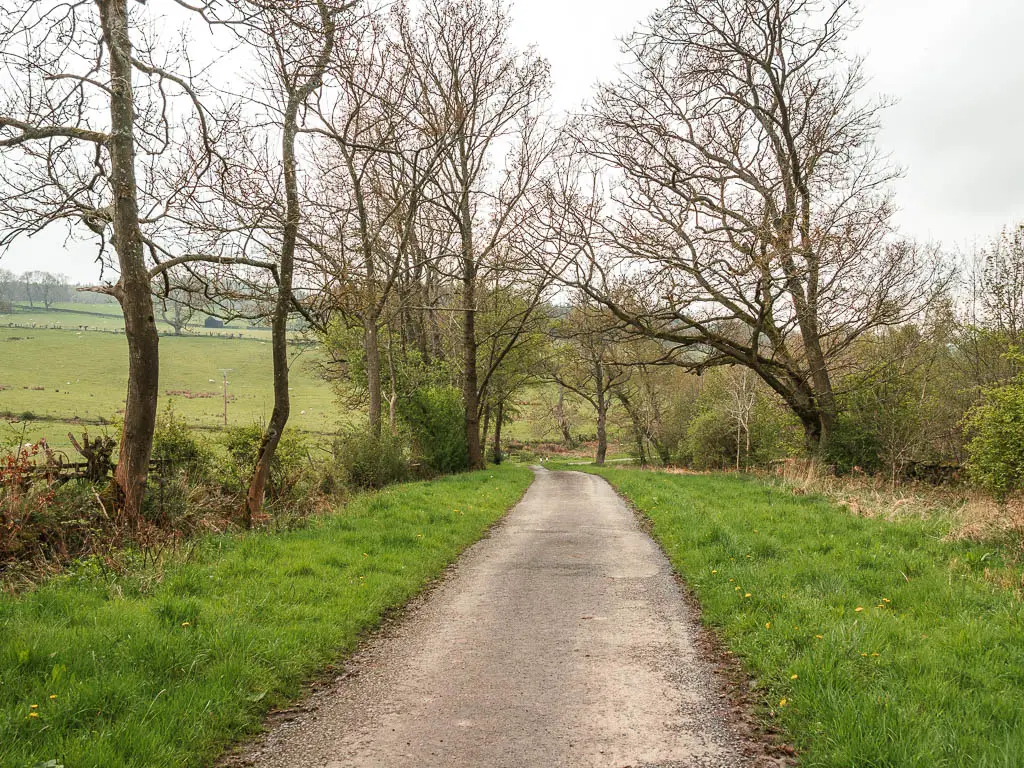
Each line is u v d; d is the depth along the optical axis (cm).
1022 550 873
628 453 5941
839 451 2288
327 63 1114
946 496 1639
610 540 1176
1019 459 1295
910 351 2275
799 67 2239
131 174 1001
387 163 2270
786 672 492
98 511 912
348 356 3003
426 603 761
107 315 14600
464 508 1472
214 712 441
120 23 974
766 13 2212
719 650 586
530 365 4094
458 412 2928
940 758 357
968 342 2453
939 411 2242
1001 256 2144
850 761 360
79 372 8494
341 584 770
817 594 698
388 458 2077
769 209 2228
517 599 772
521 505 1761
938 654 508
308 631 602
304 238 1431
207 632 555
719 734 420
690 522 1190
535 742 411
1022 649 520
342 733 432
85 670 468
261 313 1314
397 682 520
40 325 12006
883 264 2100
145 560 785
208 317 1387
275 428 1252
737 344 2330
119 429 1345
